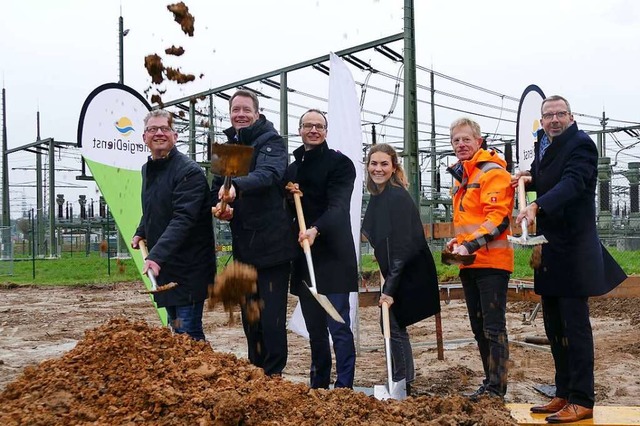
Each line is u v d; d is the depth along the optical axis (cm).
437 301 484
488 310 435
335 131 611
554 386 526
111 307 1189
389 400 362
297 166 464
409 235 475
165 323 637
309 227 462
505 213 432
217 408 293
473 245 425
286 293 458
